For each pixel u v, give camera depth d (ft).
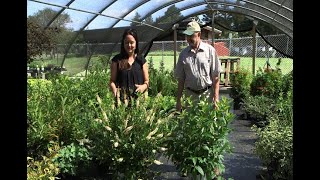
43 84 21.70
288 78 29.50
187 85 14.70
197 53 14.20
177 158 12.34
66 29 29.12
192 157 11.60
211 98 14.73
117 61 14.25
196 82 14.32
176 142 12.12
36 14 24.68
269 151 13.09
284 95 27.94
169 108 20.03
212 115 11.79
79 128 14.43
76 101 17.21
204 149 11.75
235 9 37.65
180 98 15.20
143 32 39.81
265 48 64.13
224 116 12.07
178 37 70.90
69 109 14.96
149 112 11.87
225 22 58.18
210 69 14.39
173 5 34.78
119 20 32.48
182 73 14.87
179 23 42.70
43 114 14.33
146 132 11.53
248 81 32.78
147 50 44.27
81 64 36.86
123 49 14.42
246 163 16.58
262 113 23.70
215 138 11.86
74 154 13.29
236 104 33.42
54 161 12.67
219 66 14.32
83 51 34.83
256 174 15.03
